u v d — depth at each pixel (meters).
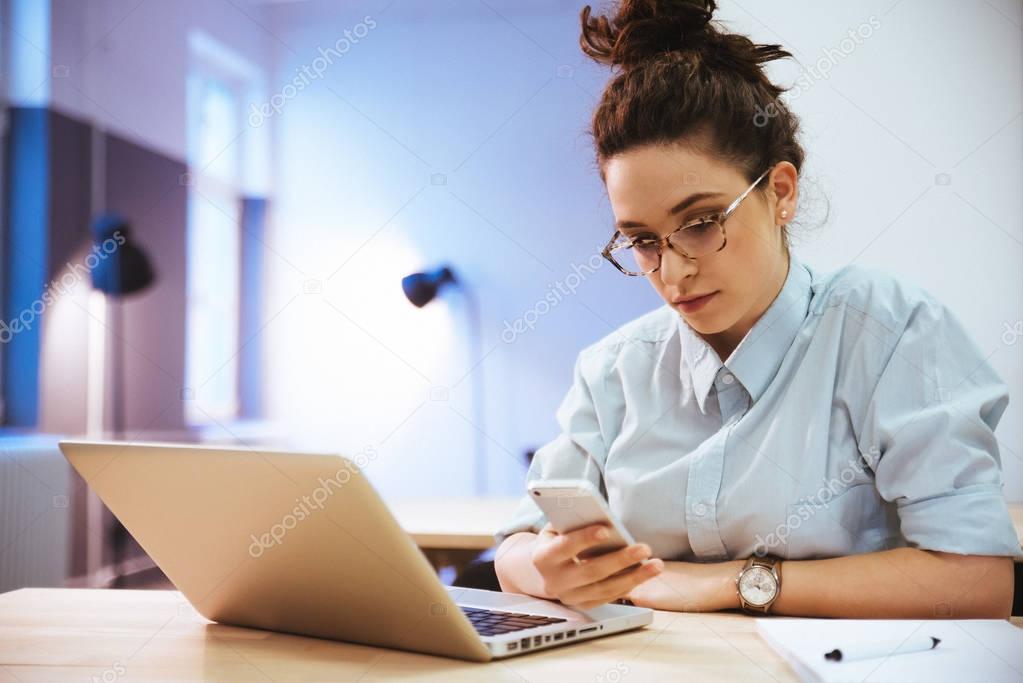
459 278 4.41
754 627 0.94
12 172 3.89
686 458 1.22
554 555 0.93
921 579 1.02
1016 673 0.69
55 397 3.85
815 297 1.22
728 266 1.08
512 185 4.37
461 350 4.42
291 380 4.62
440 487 4.46
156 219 4.37
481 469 4.40
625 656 0.81
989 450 1.09
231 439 4.51
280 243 4.64
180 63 4.52
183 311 4.43
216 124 4.66
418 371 4.46
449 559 1.95
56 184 3.95
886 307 1.17
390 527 0.72
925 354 1.13
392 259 4.52
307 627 0.90
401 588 0.77
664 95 1.06
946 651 0.75
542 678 0.73
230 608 0.95
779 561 1.07
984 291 2.50
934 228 2.52
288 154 4.65
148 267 4.16
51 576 3.42
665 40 1.14
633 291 4.18
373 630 0.84
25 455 3.34
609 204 1.30
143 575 3.88
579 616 0.92
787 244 1.22
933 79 2.52
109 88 4.20
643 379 1.30
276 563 0.83
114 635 0.93
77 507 3.57
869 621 0.87
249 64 4.66
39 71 3.95
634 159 1.08
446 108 4.46
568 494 0.86
